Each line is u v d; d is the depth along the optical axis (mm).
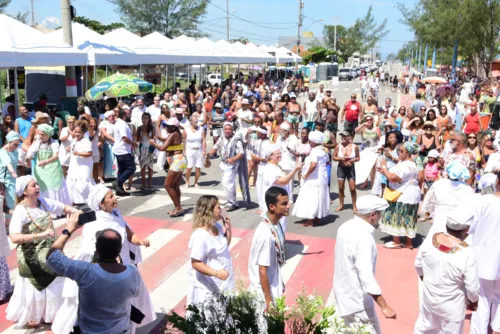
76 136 10156
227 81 34562
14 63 13086
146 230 9398
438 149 11391
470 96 22453
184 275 7434
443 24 38594
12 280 7172
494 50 41156
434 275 4621
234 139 10438
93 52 16812
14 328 5832
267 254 4559
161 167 14062
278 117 11648
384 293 6895
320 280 7270
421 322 4945
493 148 11273
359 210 4426
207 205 4887
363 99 36719
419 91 39344
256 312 3344
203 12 50594
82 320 3984
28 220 5586
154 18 49531
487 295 5469
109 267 3984
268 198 4629
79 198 10227
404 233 8344
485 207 5328
